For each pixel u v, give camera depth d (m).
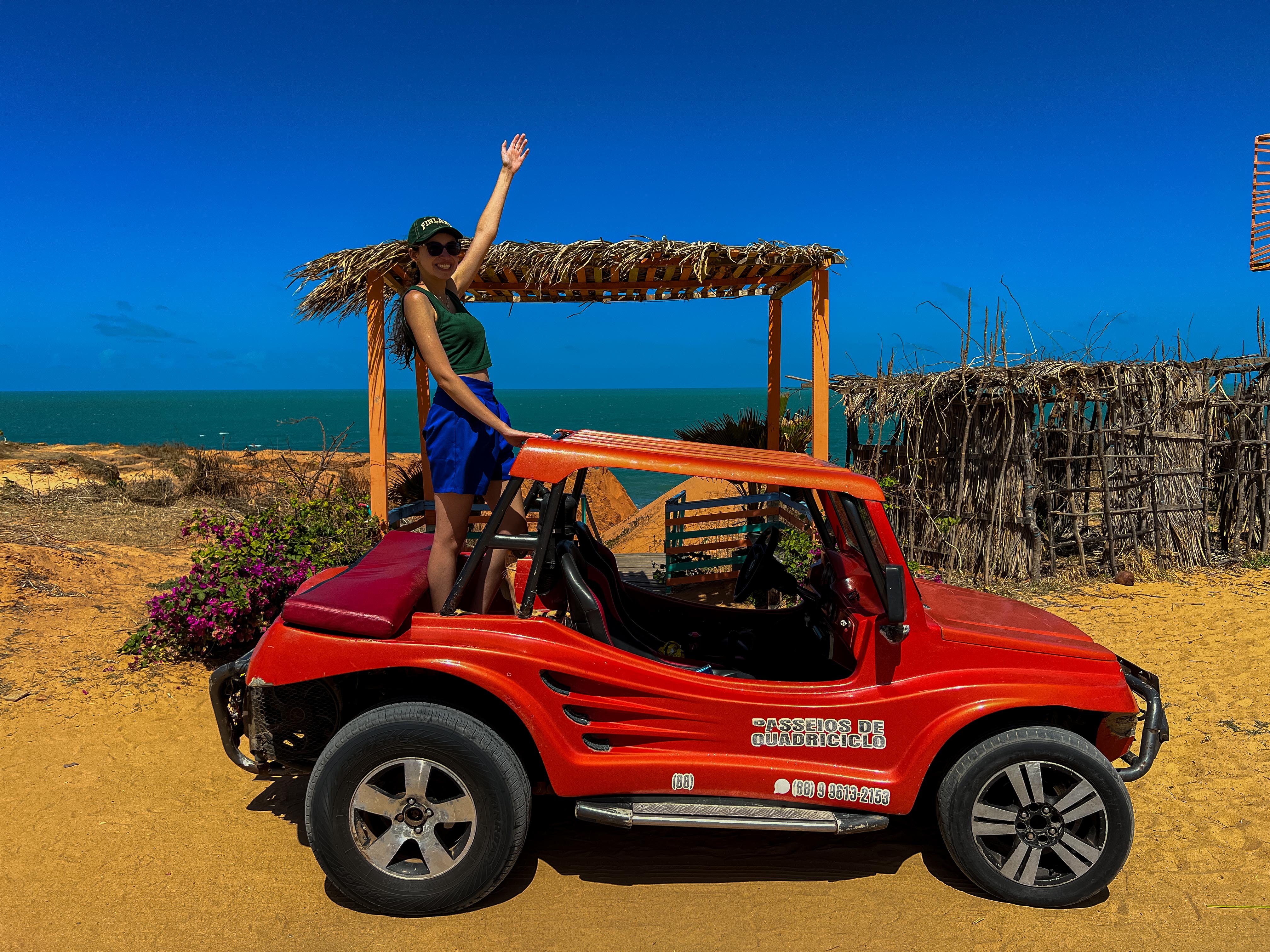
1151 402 9.05
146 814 3.84
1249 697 5.50
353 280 6.11
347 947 2.95
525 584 3.97
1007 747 3.15
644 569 8.73
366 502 7.09
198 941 2.96
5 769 4.18
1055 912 3.25
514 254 6.37
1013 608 3.79
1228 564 9.36
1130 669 3.71
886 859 3.64
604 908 3.23
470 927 3.08
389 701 3.37
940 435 9.34
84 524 9.52
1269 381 9.35
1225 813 4.06
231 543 5.87
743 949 2.99
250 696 3.26
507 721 3.41
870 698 3.20
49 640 5.77
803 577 6.75
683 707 3.20
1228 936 3.11
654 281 7.89
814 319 6.96
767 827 3.11
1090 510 10.17
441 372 3.27
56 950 2.88
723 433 10.70
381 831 3.24
